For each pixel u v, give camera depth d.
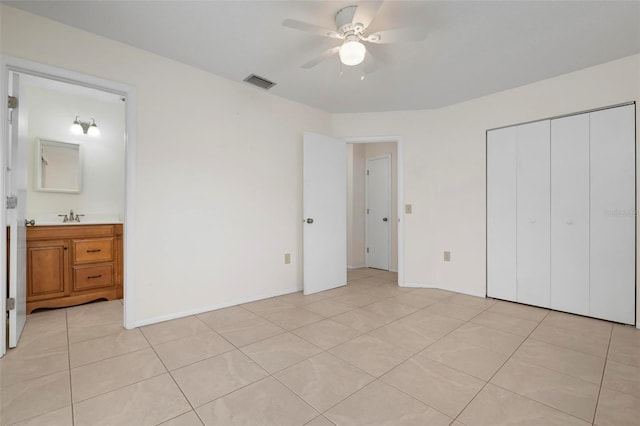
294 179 3.42
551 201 2.81
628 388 1.55
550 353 1.94
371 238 5.09
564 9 1.84
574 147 2.68
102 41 2.17
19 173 2.11
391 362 1.82
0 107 1.81
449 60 2.47
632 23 1.97
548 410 1.38
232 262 2.89
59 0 1.79
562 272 2.75
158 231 2.44
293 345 2.05
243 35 2.15
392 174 4.79
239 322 2.46
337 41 2.21
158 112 2.43
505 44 2.23
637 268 2.39
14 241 1.97
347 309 2.82
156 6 1.83
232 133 2.89
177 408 1.39
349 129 3.81
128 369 1.72
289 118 3.37
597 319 2.57
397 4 1.79
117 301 3.05
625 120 2.44
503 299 3.11
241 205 2.96
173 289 2.53
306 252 3.33
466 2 1.77
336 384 1.59
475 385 1.58
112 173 3.57
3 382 1.58
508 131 3.07
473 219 3.33
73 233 2.87
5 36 1.84
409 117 3.68
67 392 1.50
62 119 3.30
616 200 2.48
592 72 2.58
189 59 2.50
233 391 1.52
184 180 2.58
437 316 2.63
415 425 1.28
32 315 2.61
